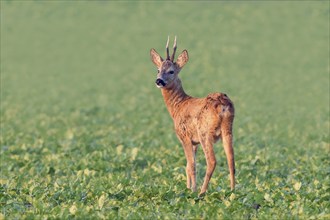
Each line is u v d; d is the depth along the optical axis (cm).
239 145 5325
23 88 9994
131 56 12138
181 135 3516
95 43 13012
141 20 14338
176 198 3206
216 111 3281
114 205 3150
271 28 13288
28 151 5097
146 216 2939
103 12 14850
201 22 13975
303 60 11269
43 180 3916
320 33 12788
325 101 8488
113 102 8694
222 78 10206
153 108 7975
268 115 7481
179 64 3644
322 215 2934
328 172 4091
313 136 6019
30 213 2984
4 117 7438
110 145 5312
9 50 12594
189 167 3481
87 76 10819
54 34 13575
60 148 5225
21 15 14612
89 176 3947
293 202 3139
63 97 9244
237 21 13862
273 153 4881
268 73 10519
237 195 3234
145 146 5316
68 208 3052
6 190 3519
